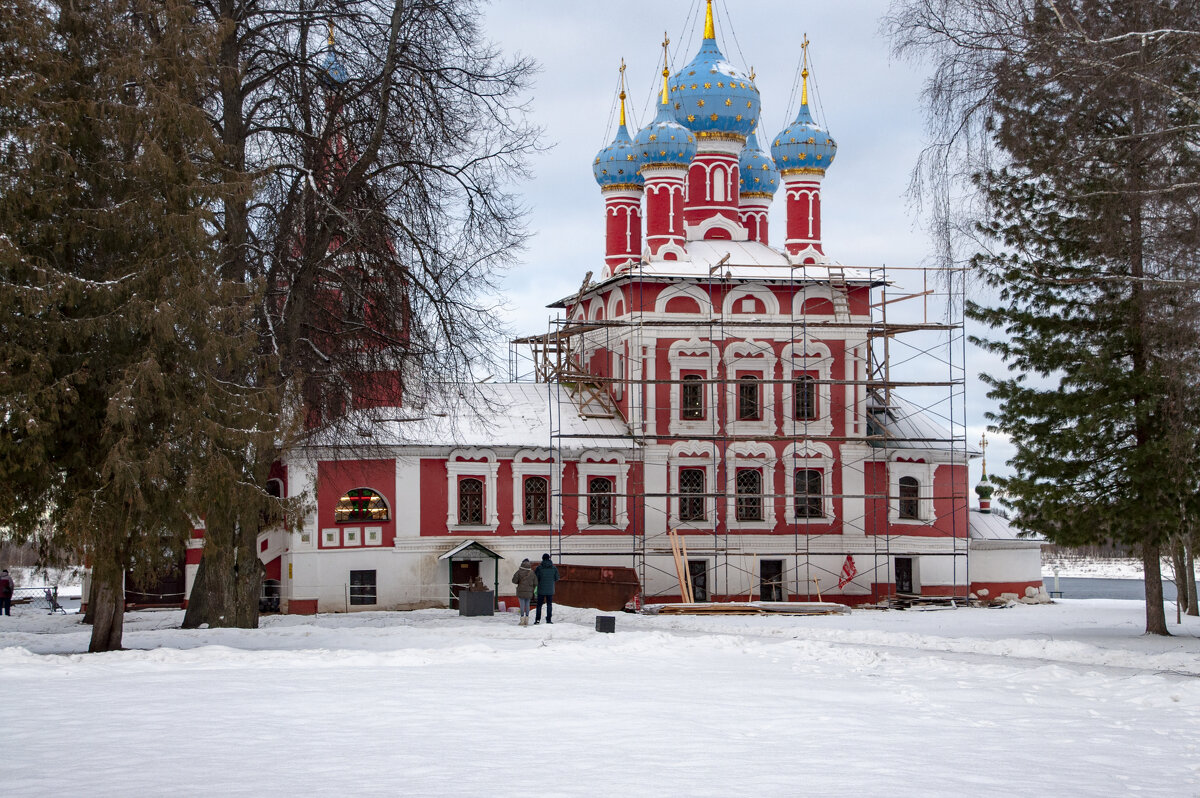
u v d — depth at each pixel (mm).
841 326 52719
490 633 29938
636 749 11969
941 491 54156
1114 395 30766
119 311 22938
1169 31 21797
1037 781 10953
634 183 56250
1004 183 31312
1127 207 25109
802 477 52875
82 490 23234
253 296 25219
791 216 54906
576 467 50562
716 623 38375
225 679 18297
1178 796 10461
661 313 51906
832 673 21406
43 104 22750
